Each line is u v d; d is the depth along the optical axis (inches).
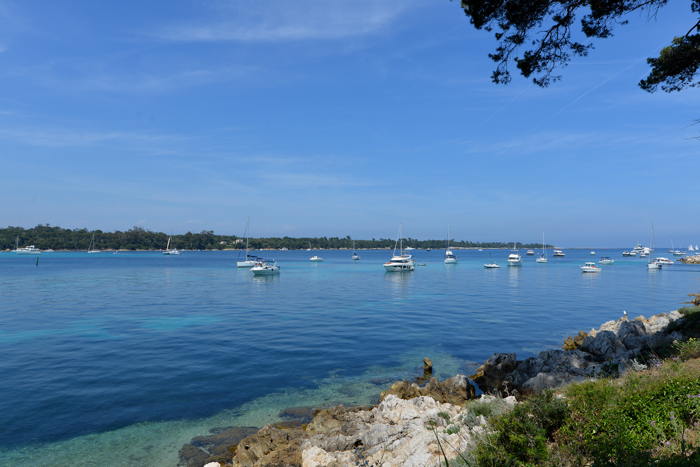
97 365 959.0
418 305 2010.3
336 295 2447.1
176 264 6058.1
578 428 327.3
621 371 716.0
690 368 498.9
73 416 679.7
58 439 602.5
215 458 552.7
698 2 533.6
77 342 1194.6
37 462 538.6
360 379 893.2
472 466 310.2
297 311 1809.8
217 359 1018.1
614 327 1321.4
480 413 454.0
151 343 1182.9
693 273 4409.5
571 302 2153.1
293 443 548.4
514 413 359.9
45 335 1291.8
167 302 2094.0
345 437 518.0
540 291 2691.9
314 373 925.2
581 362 849.5
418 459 400.5
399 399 655.1
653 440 293.3
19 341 1207.6
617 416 329.1
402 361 1032.2
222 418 681.6
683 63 597.0
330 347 1152.8
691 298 2329.0
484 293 2571.4
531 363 890.1
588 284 3196.4
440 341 1242.0
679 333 891.4
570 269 5226.4
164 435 618.2
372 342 1218.6
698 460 237.6
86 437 609.6
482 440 332.2
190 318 1620.3
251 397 776.9
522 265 6269.7
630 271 4773.6
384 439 496.7
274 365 976.3
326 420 608.1
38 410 700.7
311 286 3026.6
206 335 1294.3
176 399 757.9
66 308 1870.1
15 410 698.8
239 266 5088.6
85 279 3474.4
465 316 1692.9
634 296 2429.9
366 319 1608.0
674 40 606.2
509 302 2142.0
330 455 474.9
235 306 1961.1
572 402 381.1
